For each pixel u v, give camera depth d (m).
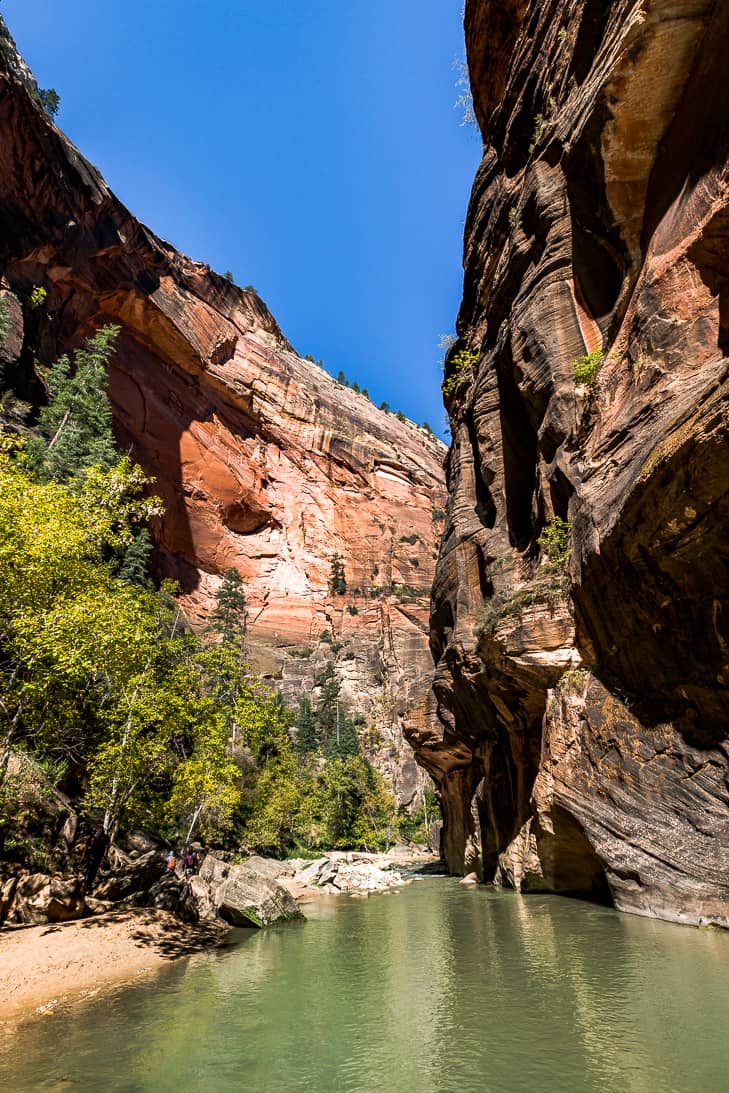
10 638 12.62
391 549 88.69
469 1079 5.34
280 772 46.34
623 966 8.48
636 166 14.34
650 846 11.72
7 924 12.56
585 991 7.55
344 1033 6.81
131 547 43.06
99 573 15.08
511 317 20.52
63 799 18.08
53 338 52.38
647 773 11.93
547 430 17.61
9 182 45.06
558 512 16.98
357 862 42.06
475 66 27.05
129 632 13.93
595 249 17.09
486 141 27.36
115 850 19.31
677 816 11.23
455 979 8.76
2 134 43.69
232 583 65.56
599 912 12.95
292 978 9.62
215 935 13.99
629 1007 6.81
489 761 22.70
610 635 13.35
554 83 19.25
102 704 17.02
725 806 10.39
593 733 13.43
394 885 26.78
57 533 12.55
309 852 44.75
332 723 70.19
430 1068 5.64
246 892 15.88
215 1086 5.51
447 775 30.31
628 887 12.22
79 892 14.02
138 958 11.26
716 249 10.54
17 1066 6.14
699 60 12.27
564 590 15.44
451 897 19.31
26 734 14.48
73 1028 7.37
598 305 16.98
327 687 72.31
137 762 16.48
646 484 10.50
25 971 9.84
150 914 14.73
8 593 12.35
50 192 48.34
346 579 84.75
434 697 29.25
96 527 14.48
